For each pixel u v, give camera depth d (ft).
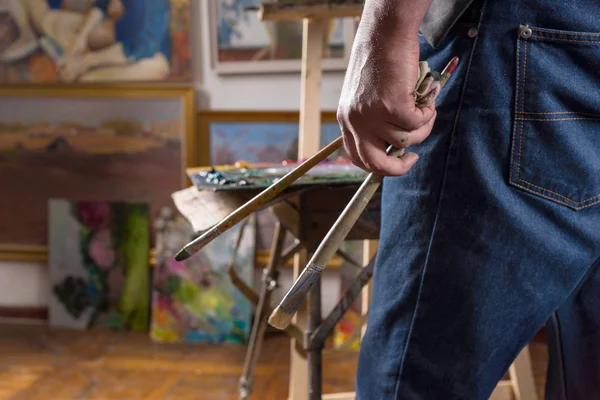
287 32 10.11
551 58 2.79
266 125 10.30
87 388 8.55
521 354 6.20
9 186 10.93
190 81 10.40
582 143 2.87
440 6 2.91
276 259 6.27
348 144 2.79
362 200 2.64
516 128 2.82
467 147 2.85
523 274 2.88
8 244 11.04
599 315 3.15
